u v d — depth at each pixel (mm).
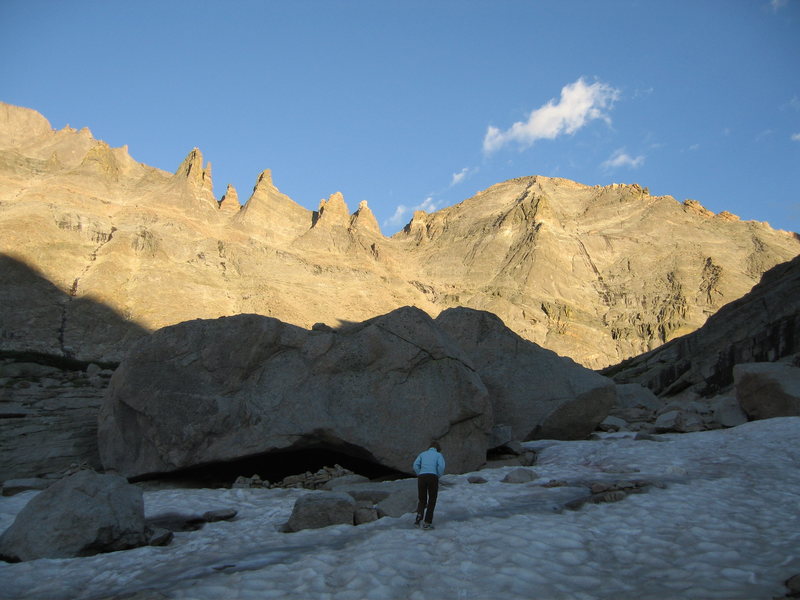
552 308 177625
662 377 45969
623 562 8719
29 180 178000
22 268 114062
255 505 13414
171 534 10750
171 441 16594
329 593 7688
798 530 9680
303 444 16906
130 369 17453
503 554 8914
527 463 17891
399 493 12055
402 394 17453
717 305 178750
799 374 22531
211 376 17469
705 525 10141
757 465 14953
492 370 22984
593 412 22250
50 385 37906
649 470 15117
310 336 18391
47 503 10188
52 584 8445
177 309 120750
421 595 7574
